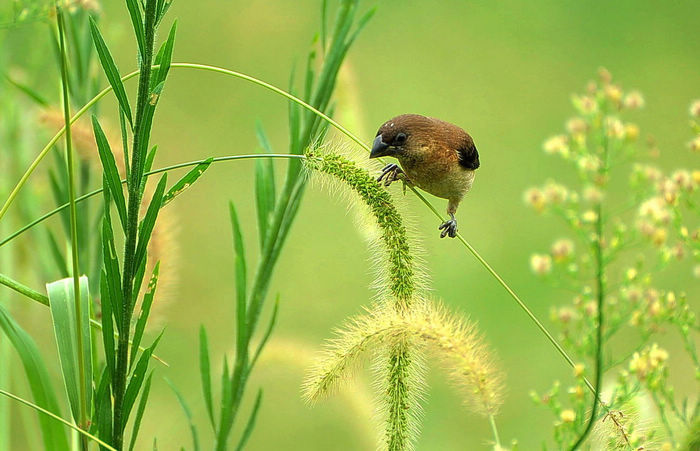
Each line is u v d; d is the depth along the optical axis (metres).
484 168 6.82
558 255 5.93
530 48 8.04
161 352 6.45
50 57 6.20
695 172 5.97
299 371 6.09
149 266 6.03
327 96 6.07
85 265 6.09
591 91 5.94
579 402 5.93
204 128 6.71
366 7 8.02
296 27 7.36
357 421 6.05
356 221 5.97
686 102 7.66
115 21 6.70
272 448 6.36
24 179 5.95
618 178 6.66
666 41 8.22
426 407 6.38
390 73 7.52
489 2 8.33
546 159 6.87
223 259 6.59
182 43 7.16
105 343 5.92
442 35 7.92
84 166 6.10
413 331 5.94
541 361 6.50
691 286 6.52
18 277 6.19
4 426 6.05
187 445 6.26
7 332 5.94
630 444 5.94
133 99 6.61
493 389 5.95
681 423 5.94
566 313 5.93
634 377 5.95
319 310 6.55
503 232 6.64
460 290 6.57
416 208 6.59
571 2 8.47
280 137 6.71
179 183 5.93
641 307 5.93
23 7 6.06
